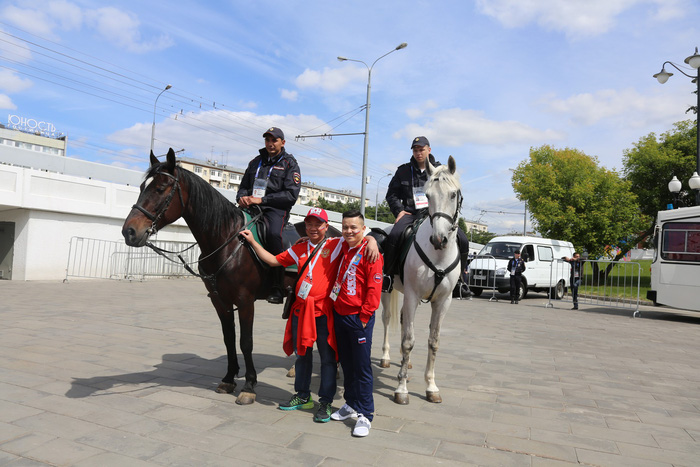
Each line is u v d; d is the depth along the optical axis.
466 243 5.16
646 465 3.33
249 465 3.07
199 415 3.96
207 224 4.25
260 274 4.54
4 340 6.45
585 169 25.09
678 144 26.39
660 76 14.96
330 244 4.04
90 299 11.45
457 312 12.69
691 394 5.30
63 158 17.16
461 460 3.29
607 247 25.89
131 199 18.66
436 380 5.48
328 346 3.95
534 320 11.65
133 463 3.04
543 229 25.75
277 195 4.85
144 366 5.46
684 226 13.35
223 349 6.57
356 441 3.55
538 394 5.04
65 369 5.16
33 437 3.37
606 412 4.52
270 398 4.53
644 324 11.93
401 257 4.86
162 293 13.78
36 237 15.74
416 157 5.39
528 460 3.34
